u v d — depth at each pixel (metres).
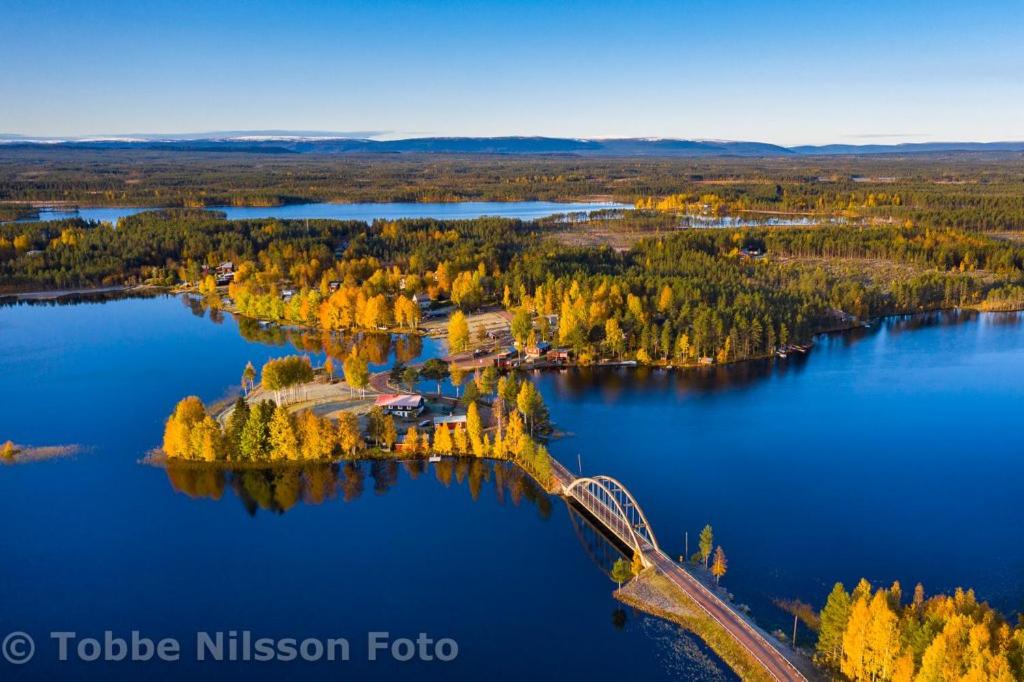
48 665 105.00
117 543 135.25
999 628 90.50
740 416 192.50
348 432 167.50
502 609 116.38
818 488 151.75
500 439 168.88
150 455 170.25
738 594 116.50
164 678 102.88
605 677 101.06
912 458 165.62
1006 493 148.75
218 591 121.81
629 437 179.00
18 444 175.62
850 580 120.19
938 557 126.50
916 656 89.62
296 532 139.25
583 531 139.12
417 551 133.00
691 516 140.75
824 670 98.31
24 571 126.69
